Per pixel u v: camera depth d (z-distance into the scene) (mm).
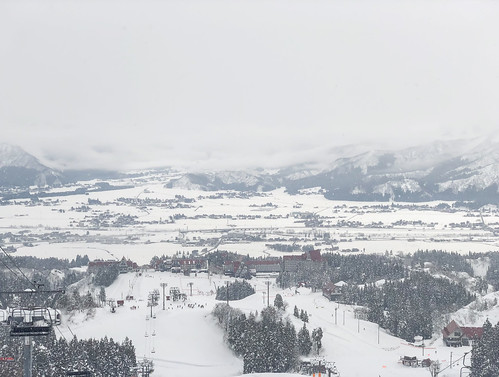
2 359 163125
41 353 172625
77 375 166125
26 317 98312
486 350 193750
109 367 182375
